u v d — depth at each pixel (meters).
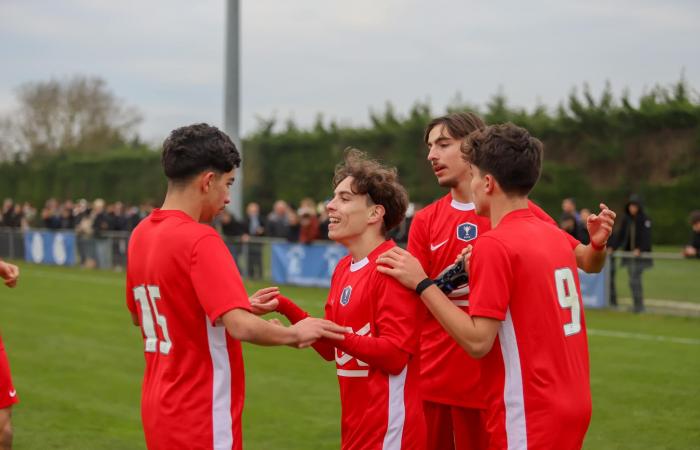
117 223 19.59
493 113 25.61
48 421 6.23
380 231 3.32
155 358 3.07
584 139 24.27
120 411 6.56
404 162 25.89
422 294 2.99
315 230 14.49
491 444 2.95
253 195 29.12
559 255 2.97
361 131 26.97
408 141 25.83
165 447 2.95
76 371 8.08
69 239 20.69
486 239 2.90
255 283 15.30
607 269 11.66
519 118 25.20
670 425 5.93
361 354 3.02
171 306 2.96
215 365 2.97
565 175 24.00
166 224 3.00
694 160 22.89
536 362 2.84
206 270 2.88
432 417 4.09
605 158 23.95
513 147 2.97
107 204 32.03
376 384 3.16
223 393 2.98
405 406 3.17
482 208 3.11
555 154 24.80
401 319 3.08
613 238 11.79
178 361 2.97
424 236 4.22
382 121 26.92
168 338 2.99
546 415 2.82
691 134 22.98
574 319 2.97
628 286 11.51
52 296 14.16
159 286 2.98
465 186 4.06
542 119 24.86
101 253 19.69
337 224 3.28
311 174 27.84
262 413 6.41
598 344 9.12
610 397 6.77
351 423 3.27
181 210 3.06
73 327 10.75
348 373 3.26
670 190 23.16
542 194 24.14
